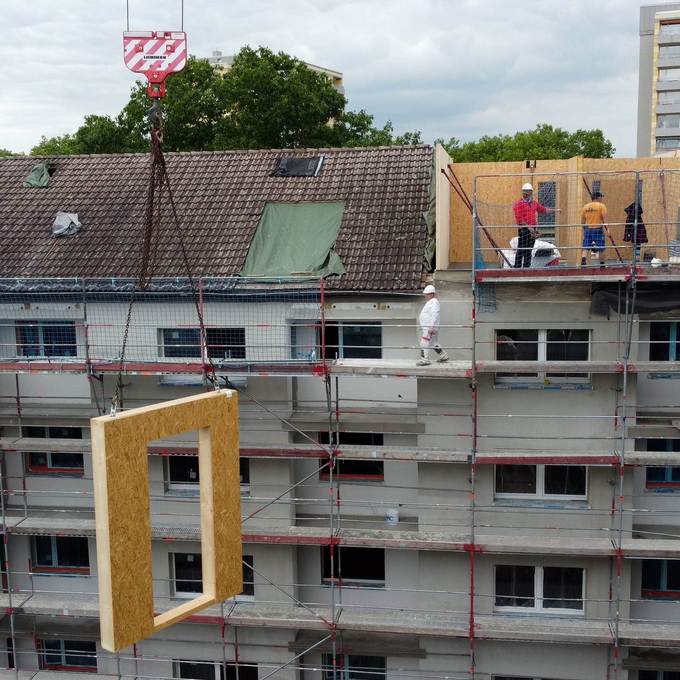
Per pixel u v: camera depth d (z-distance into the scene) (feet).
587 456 63.72
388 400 68.69
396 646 70.49
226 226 77.36
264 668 72.43
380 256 70.95
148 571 38.70
